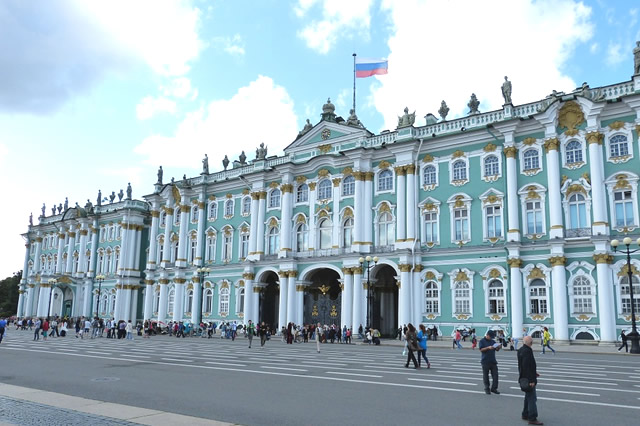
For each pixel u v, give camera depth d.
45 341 44.81
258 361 26.39
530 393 11.67
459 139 47.34
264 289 59.91
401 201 49.56
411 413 12.76
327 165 55.91
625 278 38.44
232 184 65.12
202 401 14.34
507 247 42.84
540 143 43.56
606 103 40.25
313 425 11.49
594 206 39.94
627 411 13.04
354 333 49.47
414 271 47.62
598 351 34.12
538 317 41.25
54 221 94.25
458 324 44.91
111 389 16.52
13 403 13.67
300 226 57.41
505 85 45.88
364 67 55.59
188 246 68.25
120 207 81.81
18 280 123.75
